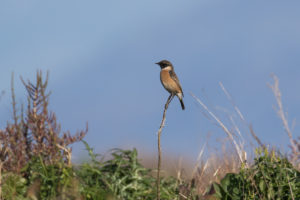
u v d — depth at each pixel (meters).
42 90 10.72
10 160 10.36
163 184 11.42
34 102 10.73
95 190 9.97
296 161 11.77
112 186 10.27
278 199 10.27
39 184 9.99
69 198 9.69
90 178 10.39
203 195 11.51
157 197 10.27
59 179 10.04
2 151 10.54
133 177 10.52
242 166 11.20
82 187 10.00
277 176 10.59
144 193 10.49
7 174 10.12
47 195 9.96
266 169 10.77
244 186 10.86
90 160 10.59
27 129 10.70
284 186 10.45
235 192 10.93
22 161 10.41
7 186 9.88
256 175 10.79
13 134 10.50
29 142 10.70
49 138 10.53
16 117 10.62
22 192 10.06
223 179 11.26
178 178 12.05
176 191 11.54
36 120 10.59
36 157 10.60
